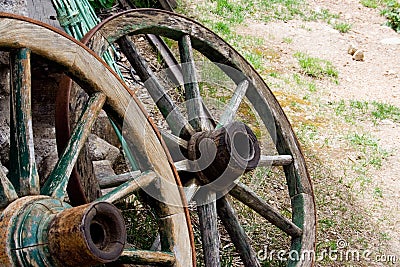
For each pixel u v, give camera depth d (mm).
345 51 7855
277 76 6484
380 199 4508
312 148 5055
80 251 1586
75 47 2113
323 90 6496
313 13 8898
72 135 2092
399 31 8875
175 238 2240
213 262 2848
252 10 8266
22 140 1884
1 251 1600
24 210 1679
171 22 3012
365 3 9703
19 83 1925
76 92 2367
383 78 7297
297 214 3344
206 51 3221
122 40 2879
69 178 2119
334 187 4523
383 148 5328
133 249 2062
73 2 3186
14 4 2980
